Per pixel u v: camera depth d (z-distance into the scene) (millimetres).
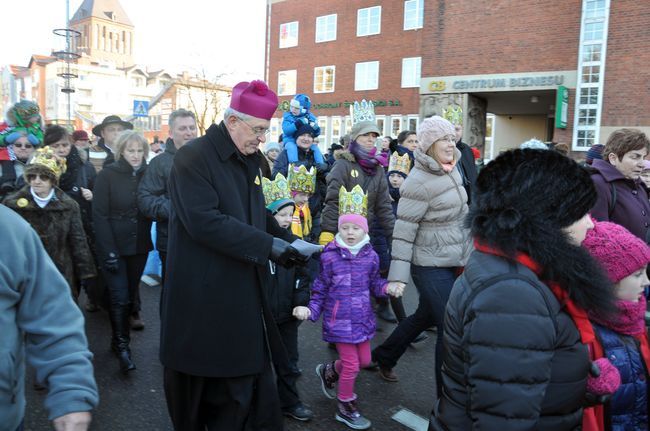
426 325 3676
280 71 33094
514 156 1569
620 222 3549
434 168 3191
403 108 28141
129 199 4113
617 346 1929
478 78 18453
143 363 4180
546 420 1519
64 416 1461
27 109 4711
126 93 65688
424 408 3533
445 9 18969
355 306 3350
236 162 2371
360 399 3652
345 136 6734
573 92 16828
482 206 1578
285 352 2393
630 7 15438
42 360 1517
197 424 2389
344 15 30047
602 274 1502
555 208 1491
